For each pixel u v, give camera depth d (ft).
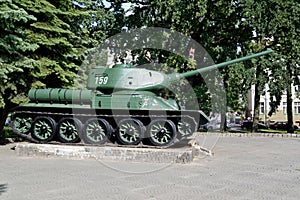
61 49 46.47
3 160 32.50
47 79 46.75
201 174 27.09
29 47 39.55
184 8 58.85
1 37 38.22
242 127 132.16
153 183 23.65
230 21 65.77
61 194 20.45
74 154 34.12
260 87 68.69
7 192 20.83
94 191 21.24
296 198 20.35
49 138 37.99
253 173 27.86
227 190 21.95
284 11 60.49
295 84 71.61
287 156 38.52
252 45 65.87
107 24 64.44
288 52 66.64
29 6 41.96
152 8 62.64
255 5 59.21
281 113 161.17
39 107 38.22
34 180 24.08
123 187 22.38
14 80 40.22
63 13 46.01
